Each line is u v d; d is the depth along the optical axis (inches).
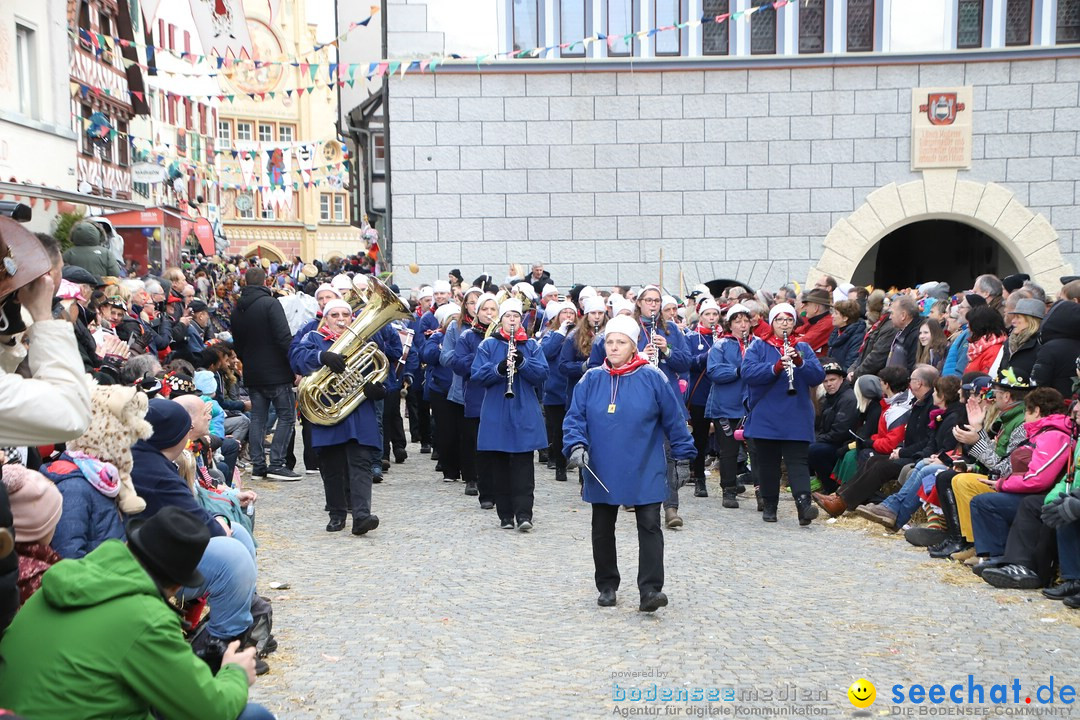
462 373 447.5
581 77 813.9
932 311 484.1
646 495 289.0
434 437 583.5
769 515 416.8
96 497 206.4
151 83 1557.6
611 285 826.8
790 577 328.8
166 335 474.0
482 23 808.9
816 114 816.9
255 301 499.8
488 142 816.3
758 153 820.0
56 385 144.7
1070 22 808.3
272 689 233.9
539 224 822.5
